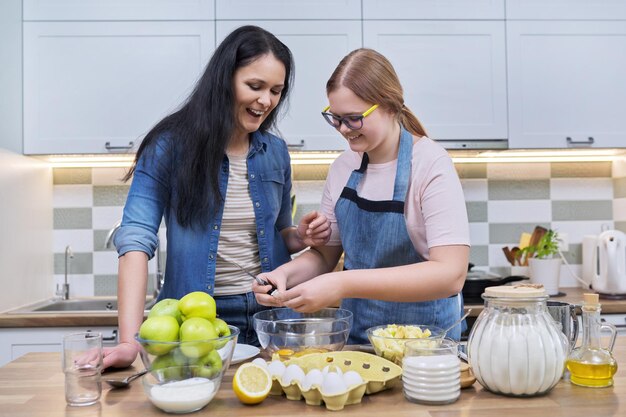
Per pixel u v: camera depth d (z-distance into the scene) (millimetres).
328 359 1008
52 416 863
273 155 1575
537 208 2842
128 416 863
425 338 1018
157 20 2371
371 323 1403
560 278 2830
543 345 906
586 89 2465
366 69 1229
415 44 2420
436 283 1131
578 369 982
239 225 1507
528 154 2746
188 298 966
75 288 2734
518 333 917
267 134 1595
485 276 2395
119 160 2641
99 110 2361
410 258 1360
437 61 2424
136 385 1023
